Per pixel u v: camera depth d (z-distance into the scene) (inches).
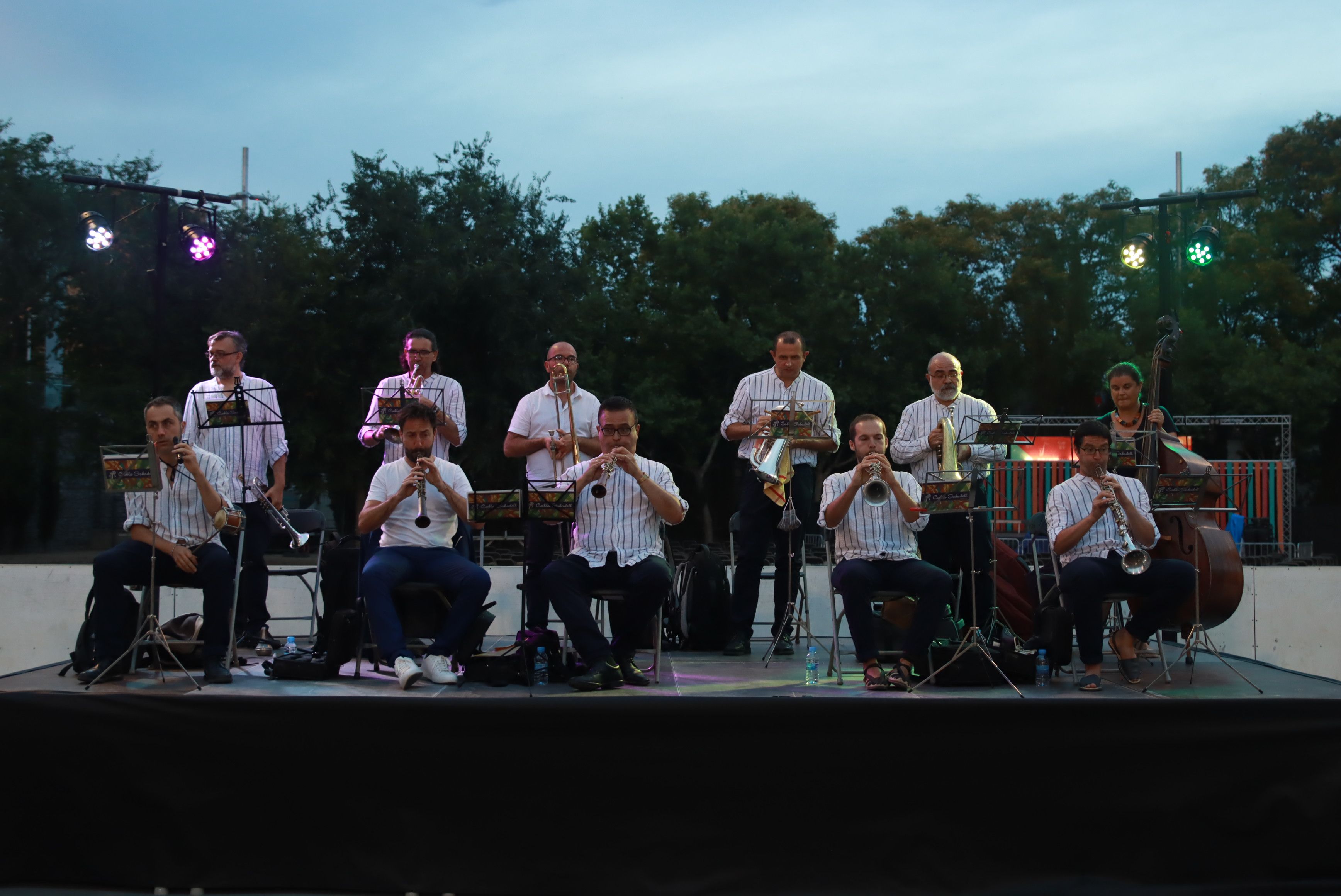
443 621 182.4
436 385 215.2
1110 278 944.3
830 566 185.9
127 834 146.3
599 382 853.2
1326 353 869.8
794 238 920.9
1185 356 850.8
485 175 716.0
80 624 283.4
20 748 146.9
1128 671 180.4
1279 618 309.3
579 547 179.3
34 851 146.3
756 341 860.6
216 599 171.2
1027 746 147.0
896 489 175.2
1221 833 146.3
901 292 901.8
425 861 145.6
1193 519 193.9
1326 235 925.2
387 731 146.8
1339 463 904.9
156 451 175.2
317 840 146.1
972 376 912.9
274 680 172.4
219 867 145.6
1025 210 995.3
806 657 208.8
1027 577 212.2
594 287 885.2
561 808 146.4
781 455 200.2
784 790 146.7
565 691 164.1
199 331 653.9
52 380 666.8
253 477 210.8
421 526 173.9
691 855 146.0
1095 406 940.0
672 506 177.3
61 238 645.3
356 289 685.9
